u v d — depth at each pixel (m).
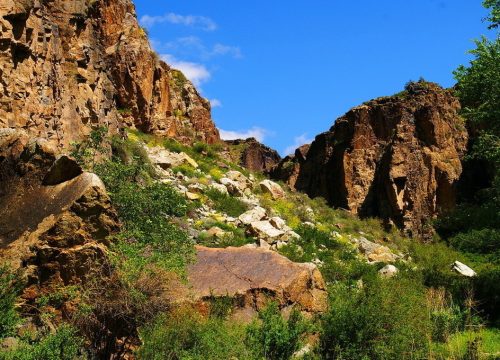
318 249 24.05
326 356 10.94
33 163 10.25
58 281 9.18
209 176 29.11
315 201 39.78
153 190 13.81
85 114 17.77
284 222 26.67
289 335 10.24
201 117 46.91
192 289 11.95
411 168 47.81
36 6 15.33
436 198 47.59
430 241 42.97
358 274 19.75
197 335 9.73
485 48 19.59
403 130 49.75
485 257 30.33
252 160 78.00
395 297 11.88
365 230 37.78
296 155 60.91
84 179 9.83
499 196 21.41
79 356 8.46
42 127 14.56
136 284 9.23
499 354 11.66
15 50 14.10
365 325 11.06
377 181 49.34
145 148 28.55
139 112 33.03
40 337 8.38
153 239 11.74
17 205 9.90
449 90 53.06
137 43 33.50
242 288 12.46
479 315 15.27
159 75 35.50
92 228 9.53
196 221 21.30
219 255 13.79
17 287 8.78
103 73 20.77
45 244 9.29
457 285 17.67
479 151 20.20
